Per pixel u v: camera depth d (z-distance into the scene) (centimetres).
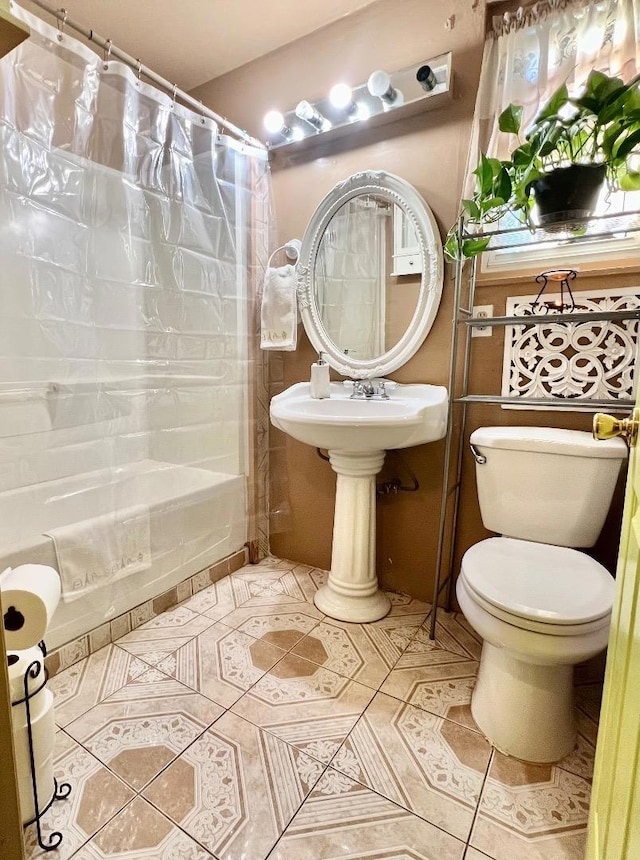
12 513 138
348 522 173
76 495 151
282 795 102
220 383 200
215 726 120
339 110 172
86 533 146
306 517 213
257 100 197
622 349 135
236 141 186
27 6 157
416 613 174
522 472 135
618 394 137
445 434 156
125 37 181
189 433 190
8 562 127
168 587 178
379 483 185
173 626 166
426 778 106
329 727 120
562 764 110
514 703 111
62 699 129
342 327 187
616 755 64
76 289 151
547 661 100
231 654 150
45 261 144
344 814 97
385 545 189
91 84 142
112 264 160
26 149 135
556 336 145
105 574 153
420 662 146
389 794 102
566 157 116
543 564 120
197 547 190
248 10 168
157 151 168
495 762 110
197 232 185
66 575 140
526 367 150
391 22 162
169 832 94
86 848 90
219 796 101
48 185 141
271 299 194
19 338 141
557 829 95
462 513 170
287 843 92
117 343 163
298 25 176
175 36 180
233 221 196
